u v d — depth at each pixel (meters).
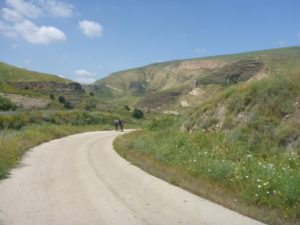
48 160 17.25
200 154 15.41
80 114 61.44
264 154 13.98
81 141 28.52
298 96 15.94
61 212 8.72
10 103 71.00
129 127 62.06
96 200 9.89
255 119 16.27
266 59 150.38
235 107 18.33
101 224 7.86
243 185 10.71
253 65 152.25
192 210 8.98
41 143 25.62
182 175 13.29
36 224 7.78
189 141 18.16
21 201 9.65
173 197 10.32
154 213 8.71
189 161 14.66
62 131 35.47
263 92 17.41
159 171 14.27
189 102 155.25
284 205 8.88
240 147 14.92
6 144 18.81
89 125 56.12
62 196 10.29
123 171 14.59
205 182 12.03
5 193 10.48
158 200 9.96
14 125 38.09
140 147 21.48
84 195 10.45
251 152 14.31
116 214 8.60
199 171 12.98
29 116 43.66
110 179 12.88
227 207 9.28
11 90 109.88
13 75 139.75
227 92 20.12
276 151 13.82
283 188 9.33
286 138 14.19
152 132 28.22
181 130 22.47
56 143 26.06
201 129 19.78
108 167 15.56
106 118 68.56
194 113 22.25
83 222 7.98
